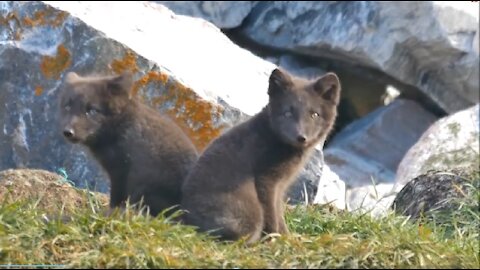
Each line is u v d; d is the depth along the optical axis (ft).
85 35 53.16
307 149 42.70
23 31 54.44
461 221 47.14
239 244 39.50
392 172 73.10
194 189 40.75
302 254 38.34
